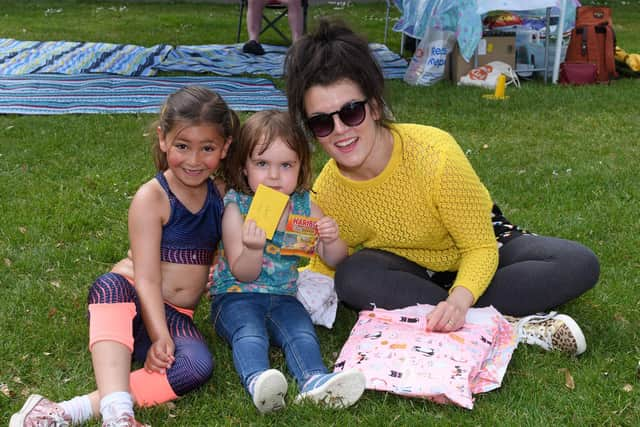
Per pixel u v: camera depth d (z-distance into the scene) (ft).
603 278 11.75
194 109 8.71
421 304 9.76
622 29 43.55
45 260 12.24
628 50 36.29
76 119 21.13
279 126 9.20
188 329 9.14
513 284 9.91
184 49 32.17
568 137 20.89
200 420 8.20
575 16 27.84
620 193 15.90
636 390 8.63
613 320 10.48
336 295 10.30
